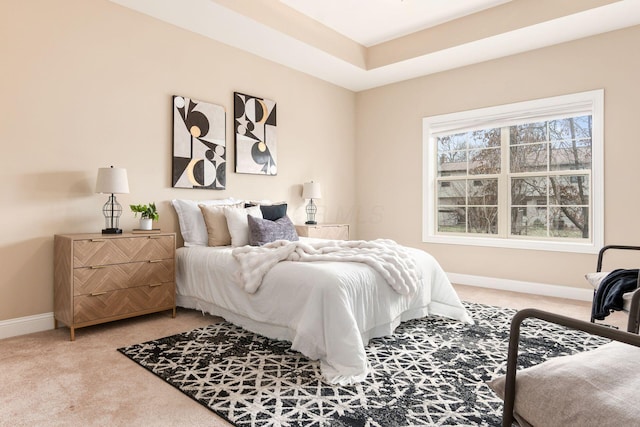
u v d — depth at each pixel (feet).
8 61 9.34
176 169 12.46
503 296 13.73
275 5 12.70
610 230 12.71
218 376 7.18
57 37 10.09
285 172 16.14
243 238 11.73
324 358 7.70
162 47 12.15
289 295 8.41
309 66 15.96
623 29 12.42
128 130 11.45
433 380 7.02
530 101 14.21
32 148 9.73
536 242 14.23
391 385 6.82
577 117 13.65
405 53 15.19
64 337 9.36
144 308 10.37
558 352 8.37
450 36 13.96
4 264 9.38
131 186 11.55
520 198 15.03
